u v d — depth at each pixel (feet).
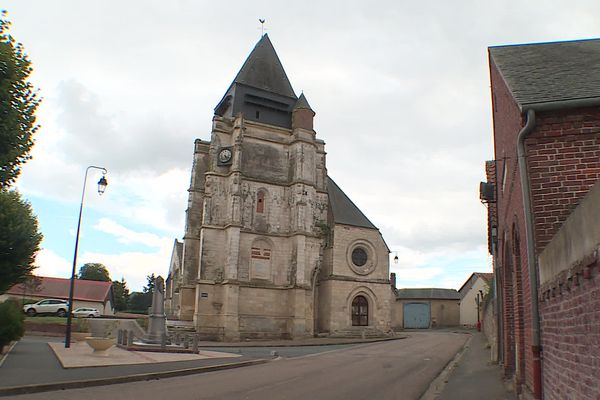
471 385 48.52
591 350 16.81
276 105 155.84
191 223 148.36
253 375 56.95
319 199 153.48
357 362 75.05
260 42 165.07
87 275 313.32
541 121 28.94
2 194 108.27
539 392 27.07
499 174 51.60
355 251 153.17
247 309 135.13
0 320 61.16
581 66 34.63
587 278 16.89
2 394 38.75
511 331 50.49
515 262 38.19
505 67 37.27
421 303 250.98
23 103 40.91
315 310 148.56
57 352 68.80
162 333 86.17
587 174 27.84
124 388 44.57
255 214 142.10
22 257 109.09
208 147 155.53
